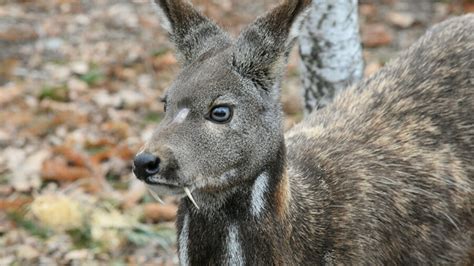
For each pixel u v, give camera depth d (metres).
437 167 10.04
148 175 8.41
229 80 8.83
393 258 9.87
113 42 21.16
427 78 10.48
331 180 9.80
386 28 20.39
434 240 9.98
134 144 16.66
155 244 13.82
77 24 22.16
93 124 17.62
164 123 8.71
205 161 8.65
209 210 9.05
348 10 12.24
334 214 9.60
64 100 18.66
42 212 14.10
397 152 10.12
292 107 17.20
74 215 14.09
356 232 9.63
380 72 10.96
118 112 18.02
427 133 10.20
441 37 10.77
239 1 22.69
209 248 9.16
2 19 22.33
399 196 9.90
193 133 8.63
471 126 10.20
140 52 20.47
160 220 14.40
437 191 9.98
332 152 10.04
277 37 9.00
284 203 9.16
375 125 10.35
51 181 15.52
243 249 9.07
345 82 12.45
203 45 9.37
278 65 9.04
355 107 10.62
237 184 8.89
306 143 10.16
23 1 23.56
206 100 8.71
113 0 23.72
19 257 13.46
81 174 15.48
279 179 9.09
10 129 17.36
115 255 13.62
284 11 9.00
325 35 12.27
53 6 23.27
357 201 9.75
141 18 22.36
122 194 14.92
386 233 9.79
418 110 10.33
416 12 20.95
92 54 20.55
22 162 16.11
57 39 21.34
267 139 8.95
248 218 9.02
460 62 10.44
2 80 19.53
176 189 8.59
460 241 10.12
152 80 19.36
